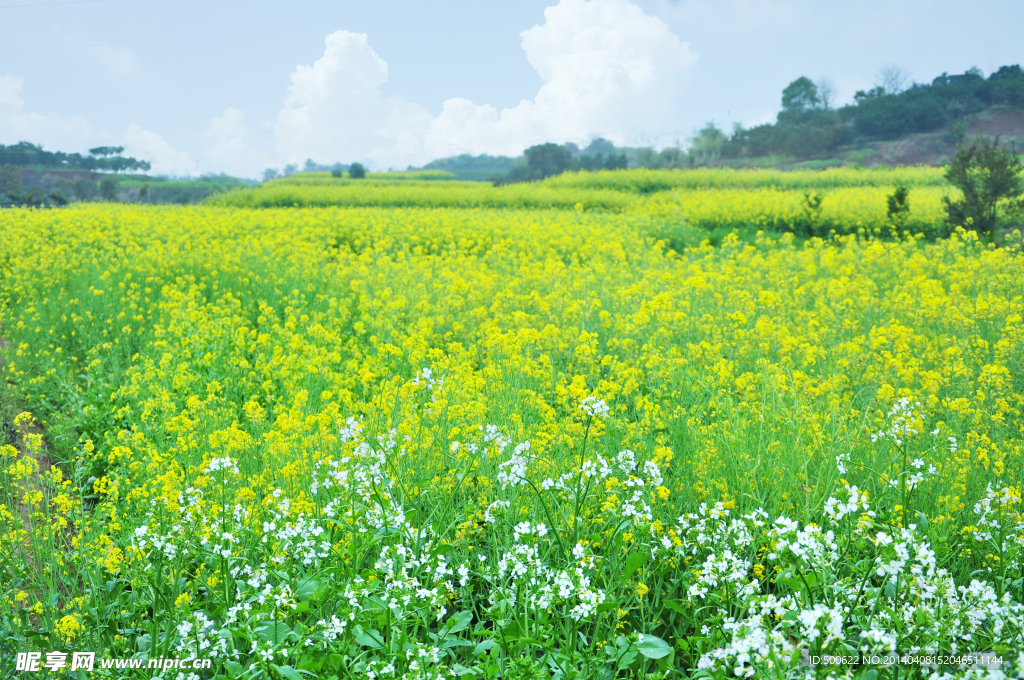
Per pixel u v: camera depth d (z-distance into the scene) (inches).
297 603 111.9
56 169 4547.2
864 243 645.3
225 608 116.3
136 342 339.9
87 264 497.7
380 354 253.9
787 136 3516.2
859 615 98.4
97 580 124.6
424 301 347.6
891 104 3481.8
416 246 695.1
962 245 579.2
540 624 104.7
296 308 388.8
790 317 322.0
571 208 1390.3
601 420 166.6
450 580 127.5
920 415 161.5
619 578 122.0
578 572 104.6
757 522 112.8
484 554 139.9
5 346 343.0
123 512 154.2
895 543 98.2
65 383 269.0
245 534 130.1
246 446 158.6
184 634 104.8
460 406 167.3
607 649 104.3
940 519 128.0
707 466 153.5
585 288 385.7
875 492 142.3
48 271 474.3
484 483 144.6
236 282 448.8
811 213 914.7
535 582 108.6
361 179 3508.9
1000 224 773.3
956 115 3462.1
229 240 667.4
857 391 214.5
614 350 288.8
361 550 119.8
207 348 288.4
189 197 3484.3
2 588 121.2
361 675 99.4
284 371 246.7
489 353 269.6
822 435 158.6
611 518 127.3
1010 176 753.6
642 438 163.6
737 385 199.5
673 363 212.7
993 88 3609.7
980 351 248.8
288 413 198.2
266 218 920.3
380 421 176.6
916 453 148.8
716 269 483.5
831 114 3713.1
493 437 141.5
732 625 91.7
